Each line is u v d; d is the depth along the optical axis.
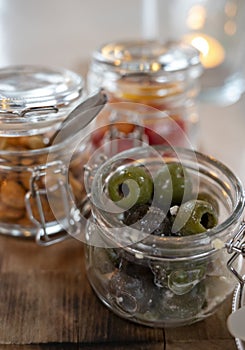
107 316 0.31
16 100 0.31
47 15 0.71
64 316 0.31
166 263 0.27
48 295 0.32
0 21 0.68
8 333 0.30
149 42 0.45
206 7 0.55
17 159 0.33
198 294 0.28
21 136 0.32
